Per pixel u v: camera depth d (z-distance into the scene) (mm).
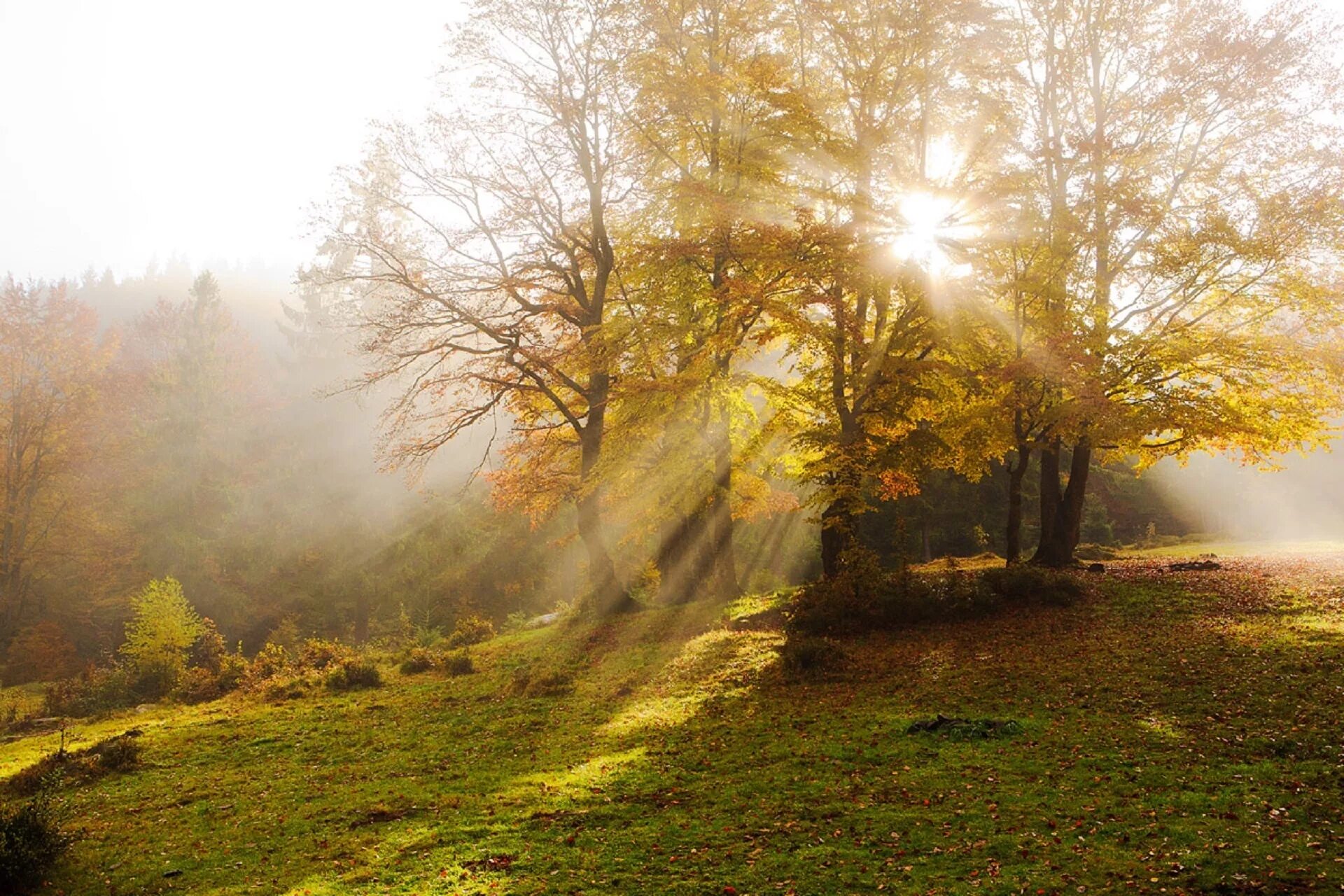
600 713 16328
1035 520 44844
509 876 9062
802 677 16797
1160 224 21875
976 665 16250
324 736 16984
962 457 23109
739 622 22500
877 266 20375
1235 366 21500
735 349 23641
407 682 22641
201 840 11375
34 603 47125
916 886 7996
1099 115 24984
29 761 17469
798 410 23922
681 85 23000
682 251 21078
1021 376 21078
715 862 8953
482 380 25391
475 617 32688
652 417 23438
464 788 12508
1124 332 21969
